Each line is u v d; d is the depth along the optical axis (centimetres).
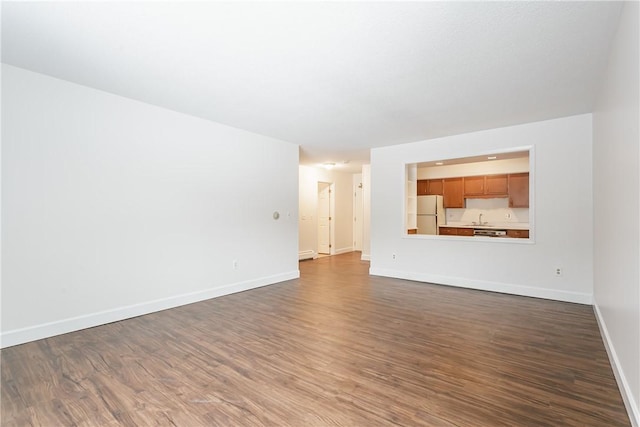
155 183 357
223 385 204
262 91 311
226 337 283
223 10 185
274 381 209
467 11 185
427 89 304
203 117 397
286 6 181
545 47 226
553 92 310
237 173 448
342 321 325
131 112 336
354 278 546
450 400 186
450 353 249
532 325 311
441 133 471
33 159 273
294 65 255
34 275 274
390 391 196
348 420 169
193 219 395
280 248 518
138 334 290
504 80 283
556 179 397
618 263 208
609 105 245
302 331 298
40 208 277
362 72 268
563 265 394
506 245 436
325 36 213
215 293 418
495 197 664
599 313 305
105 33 210
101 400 188
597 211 328
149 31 207
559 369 222
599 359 237
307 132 468
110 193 321
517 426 163
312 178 802
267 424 166
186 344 268
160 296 361
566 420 167
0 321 257
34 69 266
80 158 300
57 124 286
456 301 398
